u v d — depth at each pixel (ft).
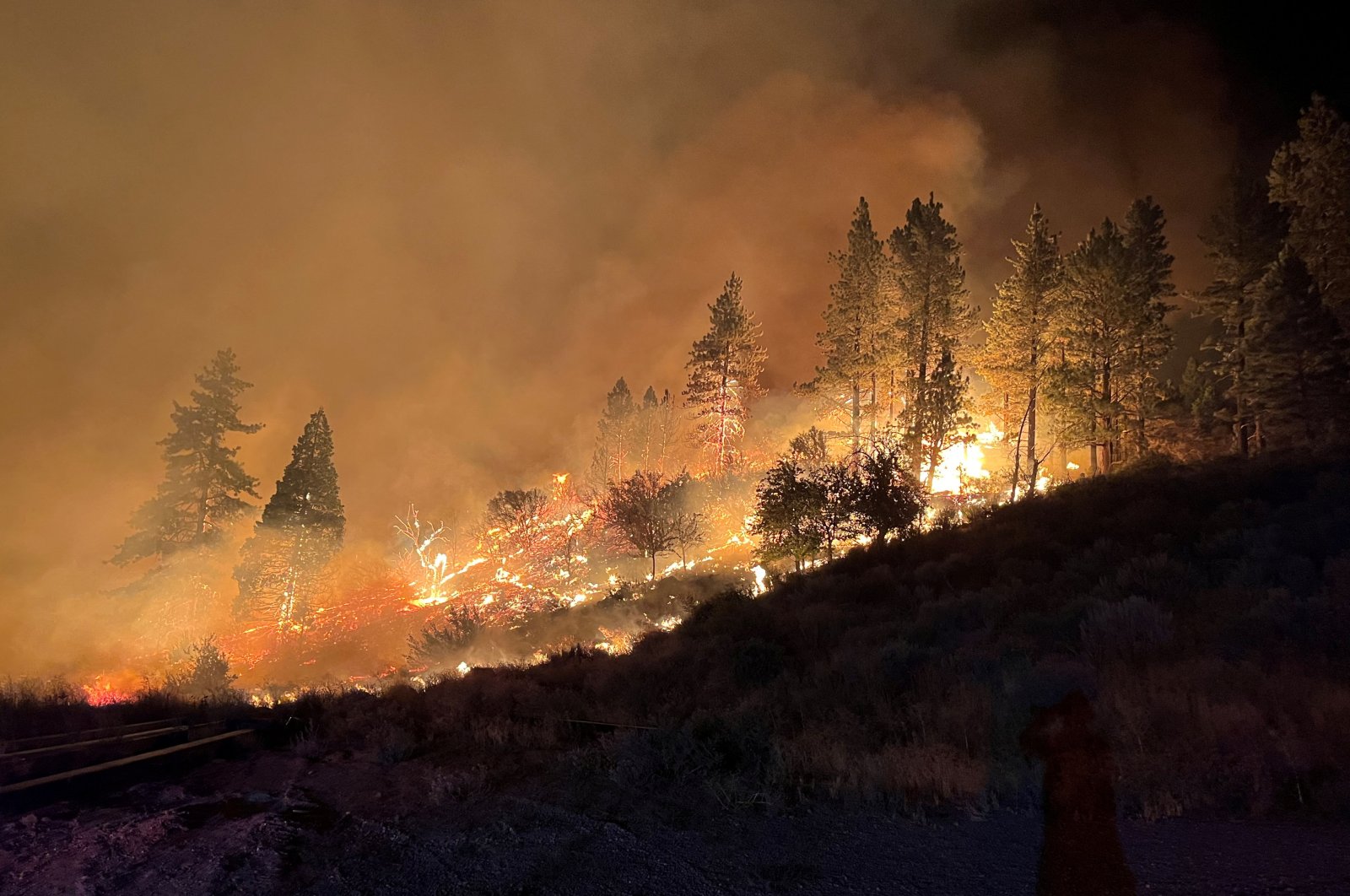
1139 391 154.92
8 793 21.53
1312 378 132.77
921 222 160.97
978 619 44.86
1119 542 59.82
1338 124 149.38
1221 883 15.06
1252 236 153.69
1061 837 18.01
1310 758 20.47
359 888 16.62
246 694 52.95
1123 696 25.12
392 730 30.42
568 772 25.77
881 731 27.02
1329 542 45.39
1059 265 152.35
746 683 37.63
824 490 89.04
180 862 17.49
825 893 15.98
